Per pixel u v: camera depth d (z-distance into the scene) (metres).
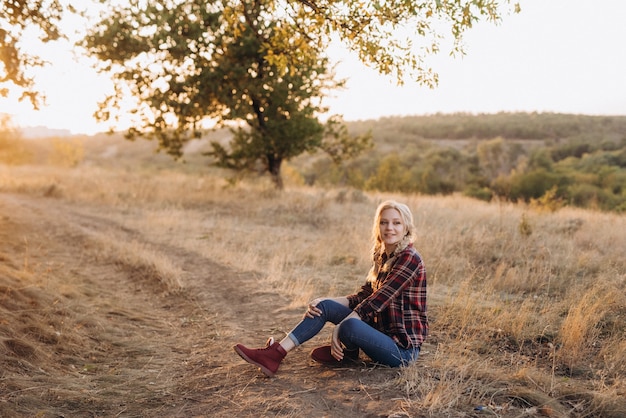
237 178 17.83
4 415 3.31
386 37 5.57
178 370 4.37
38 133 51.91
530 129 109.12
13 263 7.15
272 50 6.30
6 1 5.93
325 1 5.49
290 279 7.27
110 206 15.29
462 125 114.19
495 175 63.88
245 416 3.37
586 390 3.48
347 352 4.07
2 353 4.18
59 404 3.63
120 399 3.77
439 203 15.23
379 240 4.07
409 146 92.38
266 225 12.50
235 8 6.41
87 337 5.08
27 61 6.21
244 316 5.88
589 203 28.41
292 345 3.92
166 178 22.80
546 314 5.18
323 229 11.83
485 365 3.86
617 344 4.28
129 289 7.35
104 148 93.94
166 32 14.35
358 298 4.11
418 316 3.91
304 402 3.45
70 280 7.13
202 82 14.93
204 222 12.62
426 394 3.39
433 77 5.67
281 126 16.41
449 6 5.18
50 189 17.50
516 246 8.28
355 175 39.12
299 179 30.97
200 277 7.69
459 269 7.32
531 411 3.17
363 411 3.26
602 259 7.45
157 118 15.57
